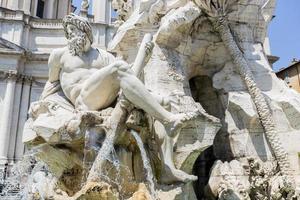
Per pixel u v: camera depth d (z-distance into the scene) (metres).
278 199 4.57
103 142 3.82
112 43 5.90
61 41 26.58
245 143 5.07
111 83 4.02
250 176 4.86
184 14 5.14
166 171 4.07
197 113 4.00
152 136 4.16
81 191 3.56
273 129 4.93
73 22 4.38
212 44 5.55
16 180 5.18
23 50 25.25
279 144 4.88
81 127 3.80
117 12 6.82
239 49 5.50
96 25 25.50
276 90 5.37
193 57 5.55
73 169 4.20
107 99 4.12
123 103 3.90
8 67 24.89
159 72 5.02
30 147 4.22
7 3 28.06
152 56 5.12
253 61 5.52
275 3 5.85
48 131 3.88
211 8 5.41
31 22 26.67
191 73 5.64
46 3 32.59
